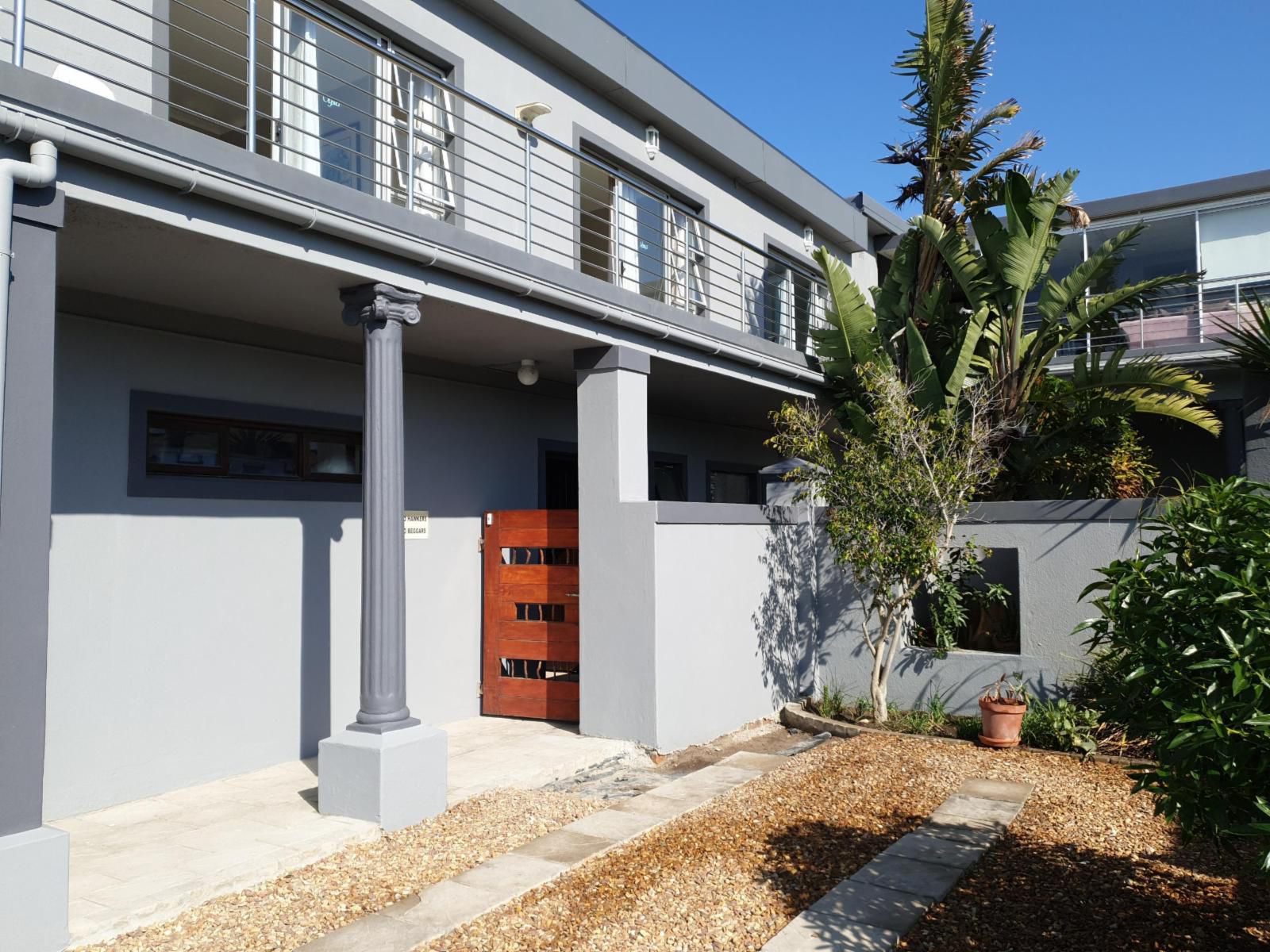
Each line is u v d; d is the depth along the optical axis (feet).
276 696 25.09
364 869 17.83
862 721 30.68
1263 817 11.30
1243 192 47.62
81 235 17.15
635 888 16.72
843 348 37.50
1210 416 34.27
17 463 14.12
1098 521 28.91
